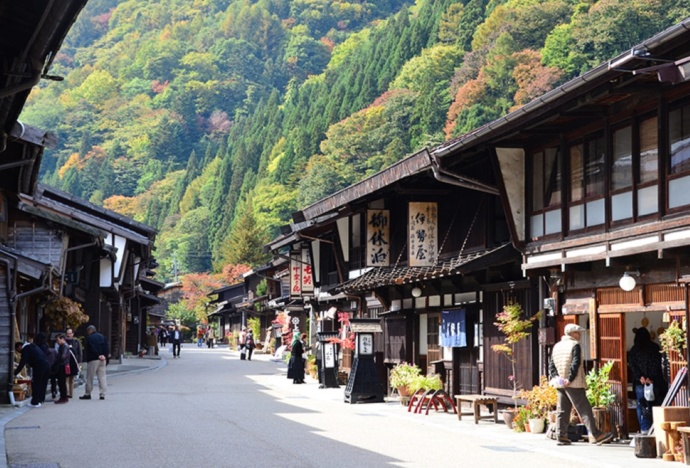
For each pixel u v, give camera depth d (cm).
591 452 1384
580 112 1526
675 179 1354
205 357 6134
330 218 3103
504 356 1944
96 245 3167
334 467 1180
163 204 15838
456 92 9400
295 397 2552
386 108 10244
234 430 1623
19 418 1839
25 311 2905
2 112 1368
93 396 2495
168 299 10894
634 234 1432
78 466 1168
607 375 1535
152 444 1403
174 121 18362
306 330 4800
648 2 7488
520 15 9031
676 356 1401
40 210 2970
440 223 2355
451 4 11206
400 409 2178
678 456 1270
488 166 2009
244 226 10700
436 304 2347
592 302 1595
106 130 19050
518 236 1781
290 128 13525
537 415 1670
